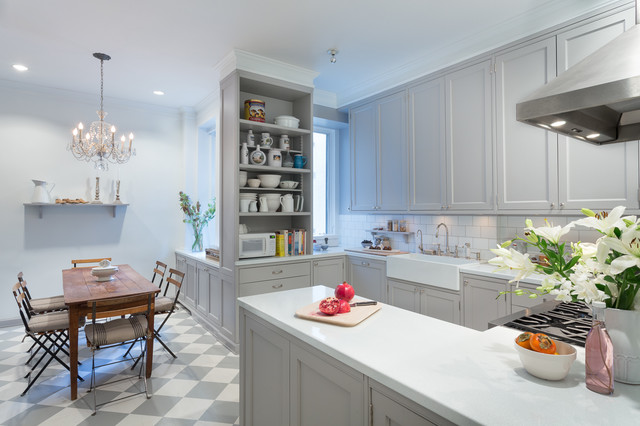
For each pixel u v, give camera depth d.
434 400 0.90
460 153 3.11
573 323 1.46
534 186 2.63
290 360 1.50
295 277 3.64
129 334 2.55
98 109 4.46
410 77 3.57
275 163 3.65
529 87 2.65
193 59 3.44
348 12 2.65
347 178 4.79
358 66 3.66
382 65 3.63
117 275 3.40
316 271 3.79
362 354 1.19
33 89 4.05
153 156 4.86
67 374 2.82
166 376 2.80
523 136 2.69
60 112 4.22
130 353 3.25
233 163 3.36
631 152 2.18
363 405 1.14
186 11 2.61
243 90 3.72
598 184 2.32
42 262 4.11
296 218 4.07
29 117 4.05
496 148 2.85
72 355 2.43
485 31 2.90
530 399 0.90
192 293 4.43
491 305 2.66
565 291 0.98
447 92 3.21
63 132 4.23
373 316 1.61
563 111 1.19
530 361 1.02
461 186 3.10
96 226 4.45
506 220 3.12
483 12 2.66
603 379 0.92
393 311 1.69
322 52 3.33
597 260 0.95
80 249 4.34
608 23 2.26
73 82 4.00
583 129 1.56
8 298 3.93
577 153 2.41
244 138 3.76
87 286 2.90
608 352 0.92
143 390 2.58
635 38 1.19
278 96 3.93
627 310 0.99
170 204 4.98
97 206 4.46
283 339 1.55
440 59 3.28
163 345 3.13
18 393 2.52
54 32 2.89
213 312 3.77
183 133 5.02
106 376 2.79
